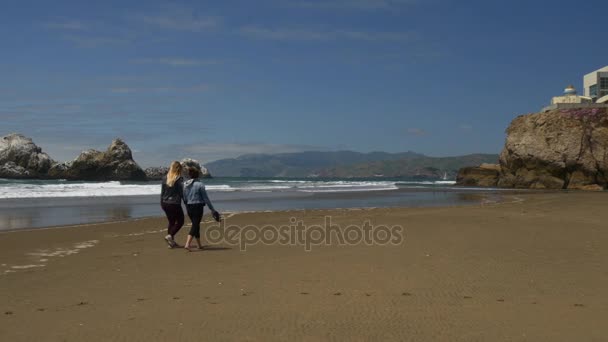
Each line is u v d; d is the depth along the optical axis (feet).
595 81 217.97
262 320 16.29
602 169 160.76
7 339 14.55
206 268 25.52
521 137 180.14
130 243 35.42
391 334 14.83
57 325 15.89
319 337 14.60
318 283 21.72
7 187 130.62
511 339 14.30
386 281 22.03
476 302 18.43
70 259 28.66
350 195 113.50
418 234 38.63
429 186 200.75
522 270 24.36
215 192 127.24
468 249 31.04
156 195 104.94
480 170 212.84
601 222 46.70
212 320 16.31
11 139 283.38
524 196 104.78
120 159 269.85
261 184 213.66
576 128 167.32
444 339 14.35
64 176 268.41
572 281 21.91
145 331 15.21
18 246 34.06
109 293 20.20
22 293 20.33
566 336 14.51
